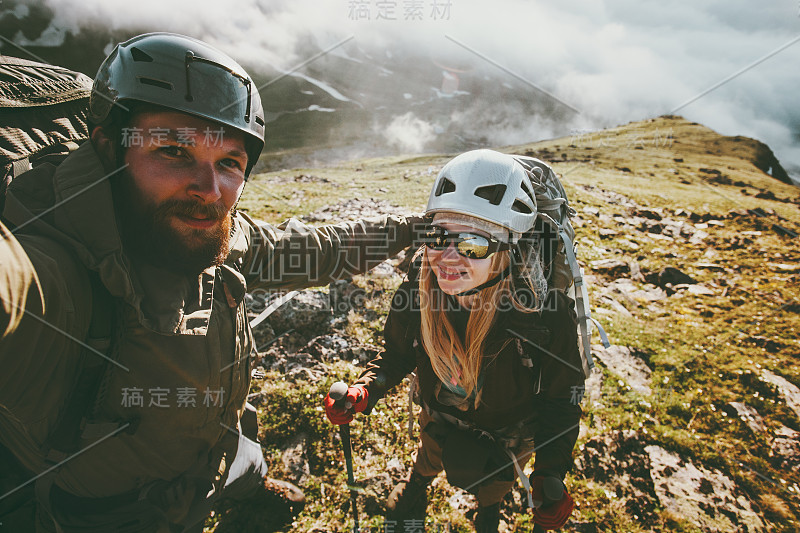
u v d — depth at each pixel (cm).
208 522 320
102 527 192
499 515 340
